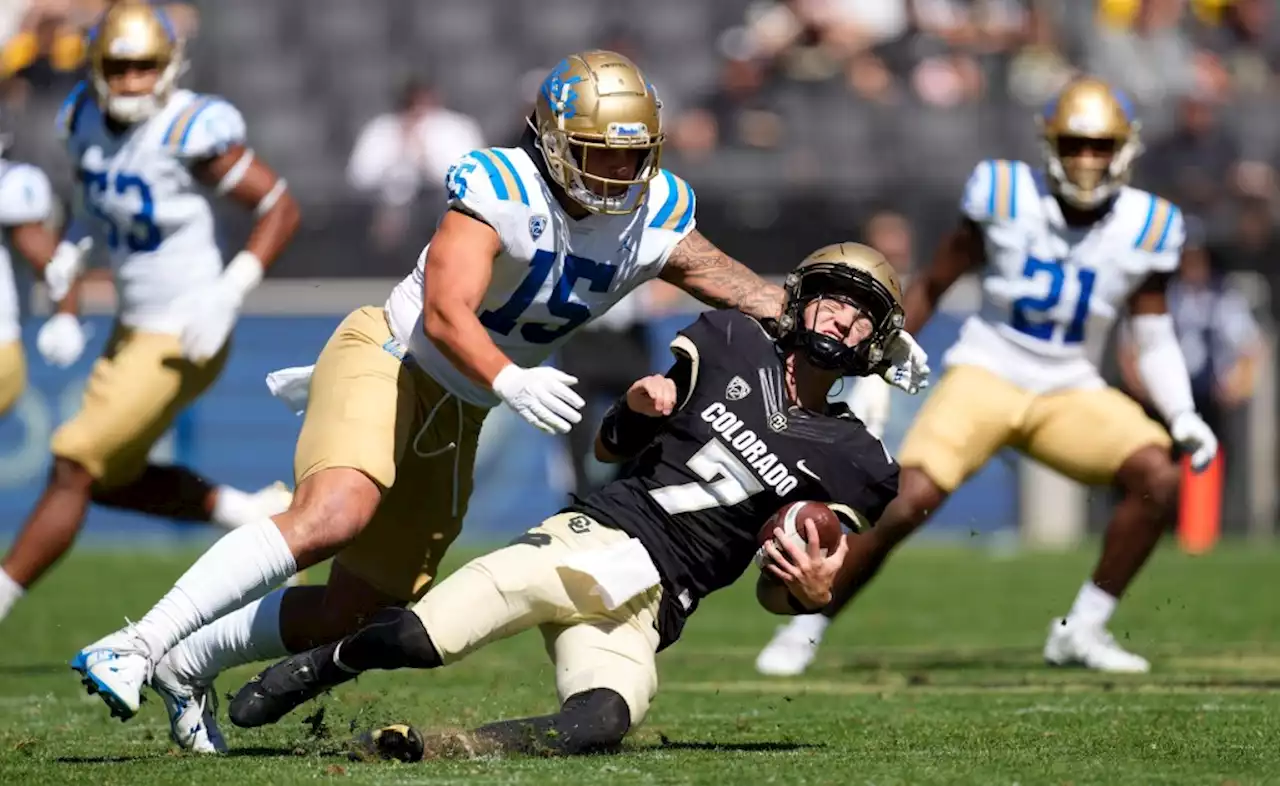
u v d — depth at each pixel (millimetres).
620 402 15016
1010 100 51531
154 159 23266
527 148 15109
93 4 50594
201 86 55312
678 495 14609
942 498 24000
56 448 23375
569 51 56344
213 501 24891
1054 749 15055
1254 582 36469
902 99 51000
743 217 49250
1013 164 24672
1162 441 24234
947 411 24281
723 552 14719
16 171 25281
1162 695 20344
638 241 15398
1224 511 47750
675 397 14672
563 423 13906
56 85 49875
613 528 14578
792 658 23703
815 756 14422
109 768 13828
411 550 15906
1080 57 53344
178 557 40719
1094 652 24109
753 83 51312
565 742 14078
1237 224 48562
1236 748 15047
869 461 14672
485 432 45031
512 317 15375
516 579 14133
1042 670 23922
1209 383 45781
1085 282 24328
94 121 23562
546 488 45125
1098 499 47062
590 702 14250
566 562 14227
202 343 23031
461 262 14445
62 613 30359
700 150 49969
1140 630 29172
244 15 56219
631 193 14914
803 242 49062
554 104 14555
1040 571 39219
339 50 56125
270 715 14797
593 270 15297
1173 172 49062
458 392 15258
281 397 16156
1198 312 45750
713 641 28156
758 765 13695
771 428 14648
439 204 48000
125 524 46719
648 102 14625
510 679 22141
